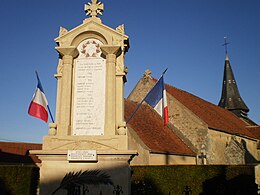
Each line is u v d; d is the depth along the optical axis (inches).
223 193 683.4
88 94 332.8
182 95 1187.3
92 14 350.9
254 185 719.1
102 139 305.3
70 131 322.7
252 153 1279.5
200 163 952.3
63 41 340.2
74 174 297.9
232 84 1825.8
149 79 1146.7
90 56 341.1
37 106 331.6
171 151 844.6
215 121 1111.0
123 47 339.6
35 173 611.5
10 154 1161.4
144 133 839.1
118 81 333.7
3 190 605.6
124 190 290.7
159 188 674.8
